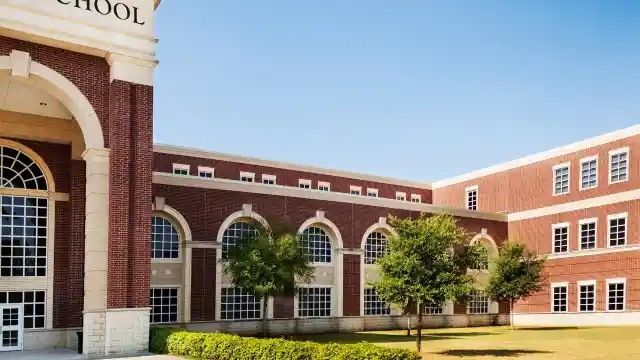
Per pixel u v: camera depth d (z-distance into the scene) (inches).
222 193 1405.0
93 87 948.0
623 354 959.0
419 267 986.7
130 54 960.3
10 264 1052.5
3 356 924.6
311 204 1553.9
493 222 1989.4
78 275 1090.7
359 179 2219.5
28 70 893.2
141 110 963.3
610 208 1711.4
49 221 1094.4
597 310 1704.0
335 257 1592.0
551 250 1872.5
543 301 1870.1
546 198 1916.8
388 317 1656.0
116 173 932.0
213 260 1365.7
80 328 1079.6
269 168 1982.0
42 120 1103.6
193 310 1318.9
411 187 2381.9
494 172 2135.8
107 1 951.6
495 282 1644.9
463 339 1294.3
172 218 1333.7
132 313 916.6
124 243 924.6
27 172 1096.2
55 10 903.7
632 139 1673.2
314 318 1519.4
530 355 970.1
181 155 1790.1
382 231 1699.1
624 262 1644.9
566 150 1870.1
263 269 1159.0
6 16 864.3
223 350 778.2
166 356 857.5
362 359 633.6
